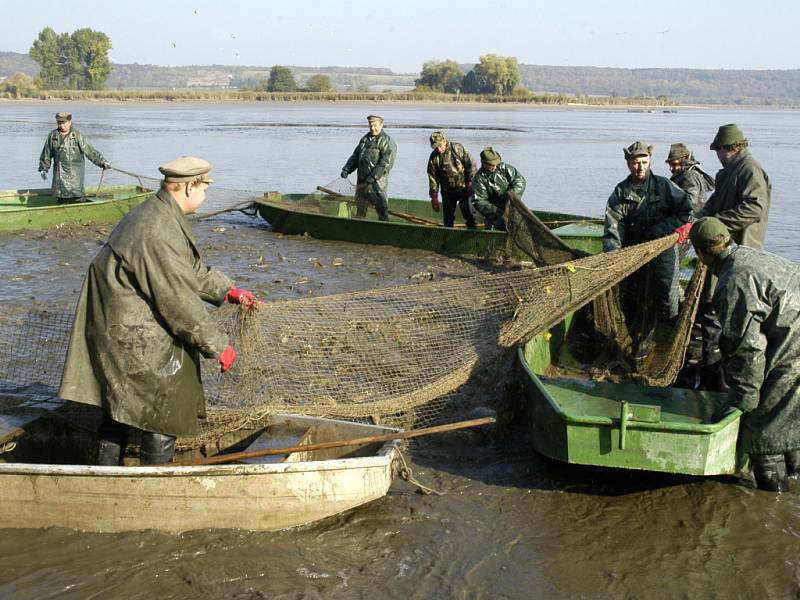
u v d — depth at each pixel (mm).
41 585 4480
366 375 6875
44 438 5934
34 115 62625
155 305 4805
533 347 7156
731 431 5348
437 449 6230
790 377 5289
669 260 7594
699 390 6465
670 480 5727
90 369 4957
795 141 44469
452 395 6992
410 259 12836
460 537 5008
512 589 4516
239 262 12516
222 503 4934
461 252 12977
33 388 6699
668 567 4727
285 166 28422
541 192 22078
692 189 9727
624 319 8102
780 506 5375
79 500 4914
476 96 122250
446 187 13594
